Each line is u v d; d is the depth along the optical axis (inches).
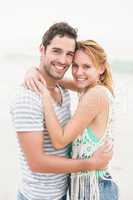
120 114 322.0
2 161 241.0
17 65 490.6
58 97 112.5
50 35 105.9
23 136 100.2
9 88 392.2
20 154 111.4
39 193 109.3
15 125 101.7
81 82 113.3
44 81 104.7
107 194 111.2
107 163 111.4
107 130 110.5
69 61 109.3
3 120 317.7
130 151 264.8
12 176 217.9
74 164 104.3
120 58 481.7
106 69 115.0
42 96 101.1
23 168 111.0
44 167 101.8
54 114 102.3
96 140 109.0
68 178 115.6
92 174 109.2
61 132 102.6
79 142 109.1
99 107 107.4
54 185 109.7
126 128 296.0
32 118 99.3
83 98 108.0
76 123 105.0
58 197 112.1
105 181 111.0
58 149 108.0
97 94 107.3
